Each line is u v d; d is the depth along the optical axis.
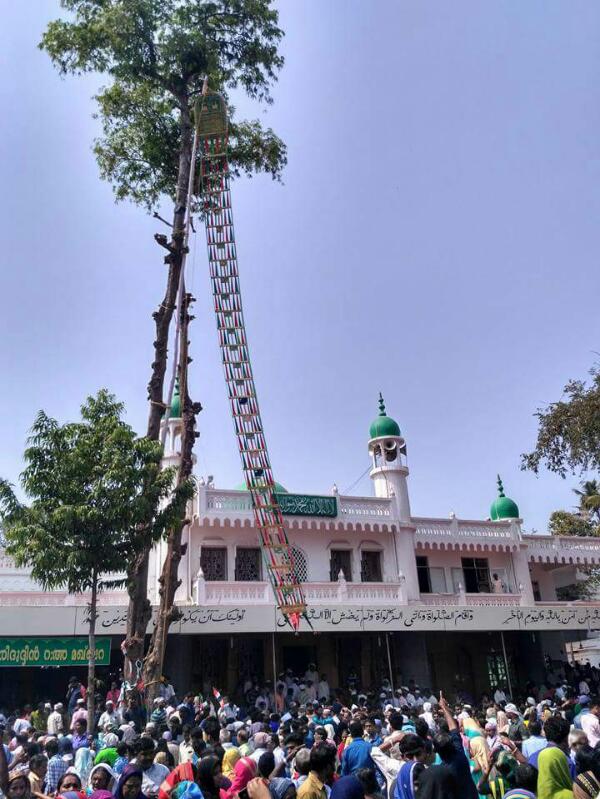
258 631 23.25
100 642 21.45
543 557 33.88
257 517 23.55
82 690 18.38
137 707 15.81
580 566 36.25
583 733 8.45
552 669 31.34
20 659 20.64
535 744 9.12
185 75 24.08
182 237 21.83
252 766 7.04
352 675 27.14
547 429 24.02
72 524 14.91
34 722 18.36
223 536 27.00
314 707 17.12
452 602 29.23
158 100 25.16
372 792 6.57
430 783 6.30
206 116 23.62
